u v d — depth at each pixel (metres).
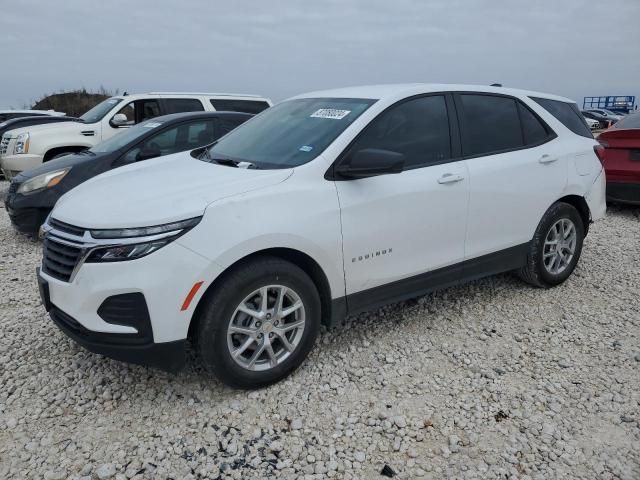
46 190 6.39
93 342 2.98
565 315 4.41
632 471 2.69
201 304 3.05
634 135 7.39
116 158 6.68
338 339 3.97
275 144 3.83
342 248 3.44
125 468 2.71
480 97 4.37
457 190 3.97
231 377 3.15
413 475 2.68
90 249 2.91
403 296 3.88
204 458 2.77
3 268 5.66
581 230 4.98
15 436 2.93
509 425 3.04
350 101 3.97
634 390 3.36
